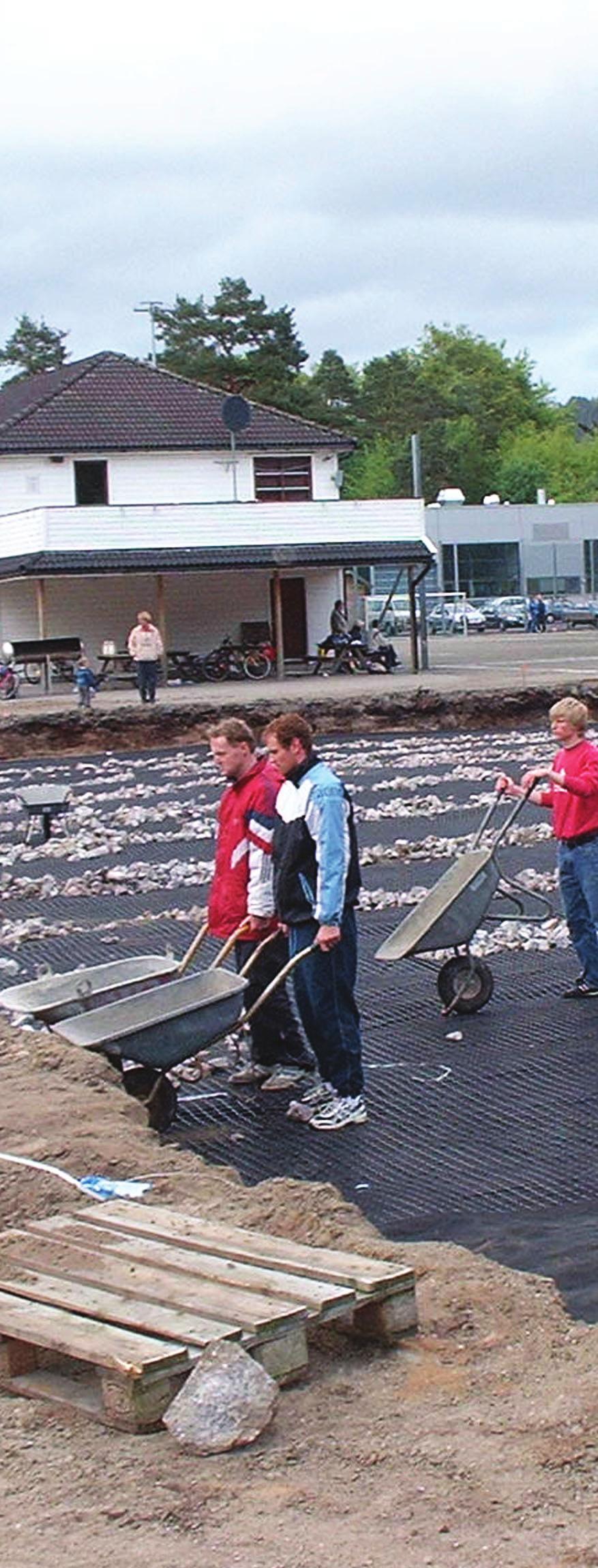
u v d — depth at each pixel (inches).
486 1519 186.1
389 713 1250.6
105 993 346.6
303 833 334.3
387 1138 332.5
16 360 5191.9
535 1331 233.6
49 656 1598.2
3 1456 205.9
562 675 1497.3
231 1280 227.6
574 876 420.5
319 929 331.6
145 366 2033.7
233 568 1723.7
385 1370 223.1
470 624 2896.2
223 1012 334.0
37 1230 252.1
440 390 6038.4
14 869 666.2
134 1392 207.9
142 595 1846.7
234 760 364.2
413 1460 199.8
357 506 1777.8
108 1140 299.4
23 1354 225.6
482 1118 341.7
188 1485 196.7
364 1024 413.7
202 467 1909.4
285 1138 335.6
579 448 6146.7
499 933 494.0
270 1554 181.0
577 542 3304.6
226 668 1733.5
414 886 583.8
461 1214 289.6
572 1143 325.4
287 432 1951.3
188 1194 276.7
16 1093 322.3
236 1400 205.0
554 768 420.5
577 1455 198.7
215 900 371.2
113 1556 182.2
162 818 784.9
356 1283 225.9
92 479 1875.0
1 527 1787.6
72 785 965.2
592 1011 417.1
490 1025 408.8
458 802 791.7
